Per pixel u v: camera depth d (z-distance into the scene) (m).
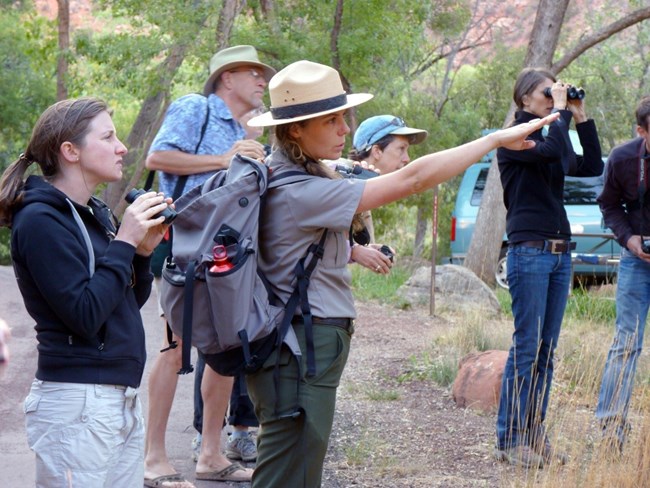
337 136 3.51
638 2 21.20
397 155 5.07
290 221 3.36
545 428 5.29
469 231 15.89
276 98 3.46
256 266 3.35
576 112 5.24
